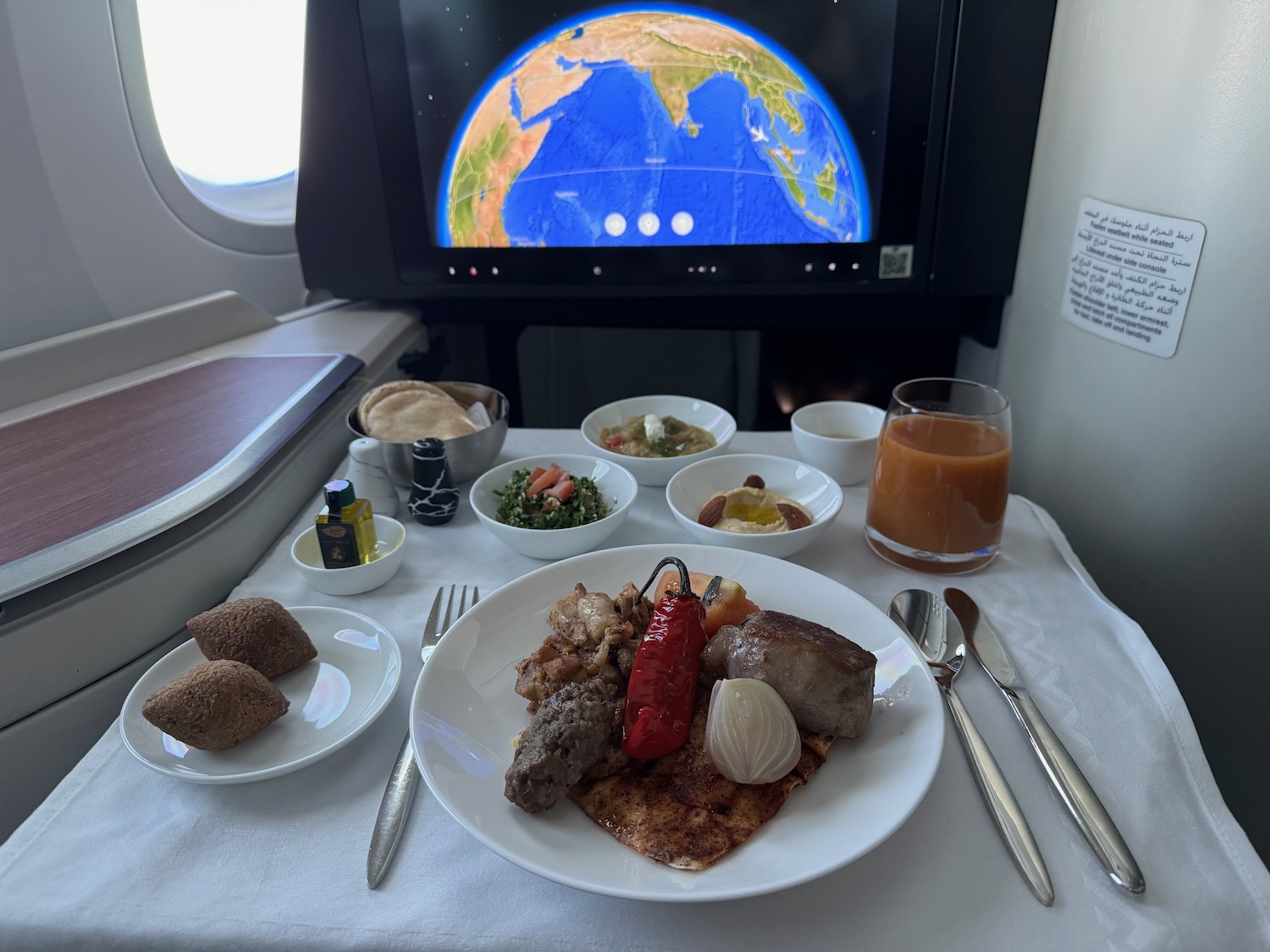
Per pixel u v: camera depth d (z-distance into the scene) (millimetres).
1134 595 564
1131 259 521
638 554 450
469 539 521
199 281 812
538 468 544
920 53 642
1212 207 464
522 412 884
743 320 791
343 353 692
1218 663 521
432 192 733
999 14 623
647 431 593
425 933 302
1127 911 302
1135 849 321
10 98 636
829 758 348
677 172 702
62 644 411
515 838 311
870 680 343
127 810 346
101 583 420
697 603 372
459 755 344
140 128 729
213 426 558
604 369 845
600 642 389
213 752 365
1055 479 630
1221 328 473
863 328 796
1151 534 542
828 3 635
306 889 316
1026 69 639
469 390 627
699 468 535
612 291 752
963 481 450
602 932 302
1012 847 320
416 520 539
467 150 712
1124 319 534
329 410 618
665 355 830
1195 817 333
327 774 360
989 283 709
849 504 549
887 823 306
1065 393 605
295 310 916
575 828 324
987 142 663
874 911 306
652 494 566
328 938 302
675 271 738
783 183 698
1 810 406
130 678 437
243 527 493
